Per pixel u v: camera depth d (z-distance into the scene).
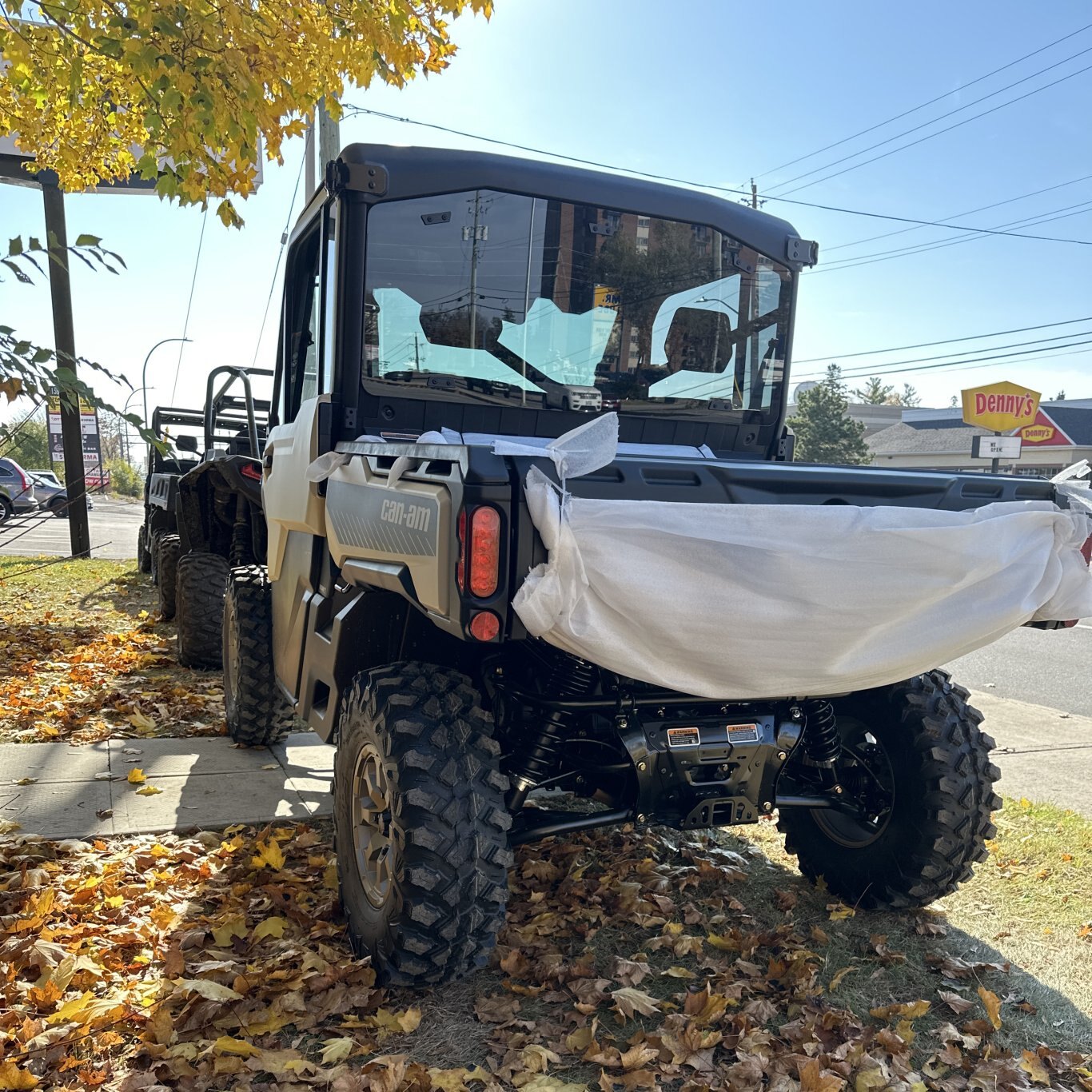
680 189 3.78
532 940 3.25
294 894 3.53
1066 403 62.91
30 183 13.96
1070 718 6.82
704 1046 2.66
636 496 2.50
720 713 3.18
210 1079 2.44
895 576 2.60
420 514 2.53
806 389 61.16
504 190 3.46
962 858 3.32
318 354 3.78
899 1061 2.60
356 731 2.98
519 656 3.22
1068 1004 2.99
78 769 4.88
